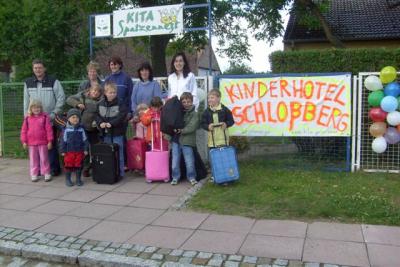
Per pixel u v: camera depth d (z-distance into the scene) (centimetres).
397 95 716
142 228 527
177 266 425
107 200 645
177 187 702
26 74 1320
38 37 1292
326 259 429
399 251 445
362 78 747
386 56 825
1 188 732
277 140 814
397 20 1773
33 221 564
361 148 767
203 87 808
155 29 859
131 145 774
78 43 1352
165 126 695
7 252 485
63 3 1352
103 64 1788
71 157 719
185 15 1889
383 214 544
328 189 650
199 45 2064
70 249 473
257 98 778
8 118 1012
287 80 762
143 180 754
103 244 483
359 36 1684
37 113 762
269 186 670
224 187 677
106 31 924
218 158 682
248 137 825
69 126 723
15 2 1338
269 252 449
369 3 1983
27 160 971
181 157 737
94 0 1412
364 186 664
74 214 586
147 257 447
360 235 488
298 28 1819
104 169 731
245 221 539
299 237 486
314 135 762
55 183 756
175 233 508
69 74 1348
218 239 486
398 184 676
